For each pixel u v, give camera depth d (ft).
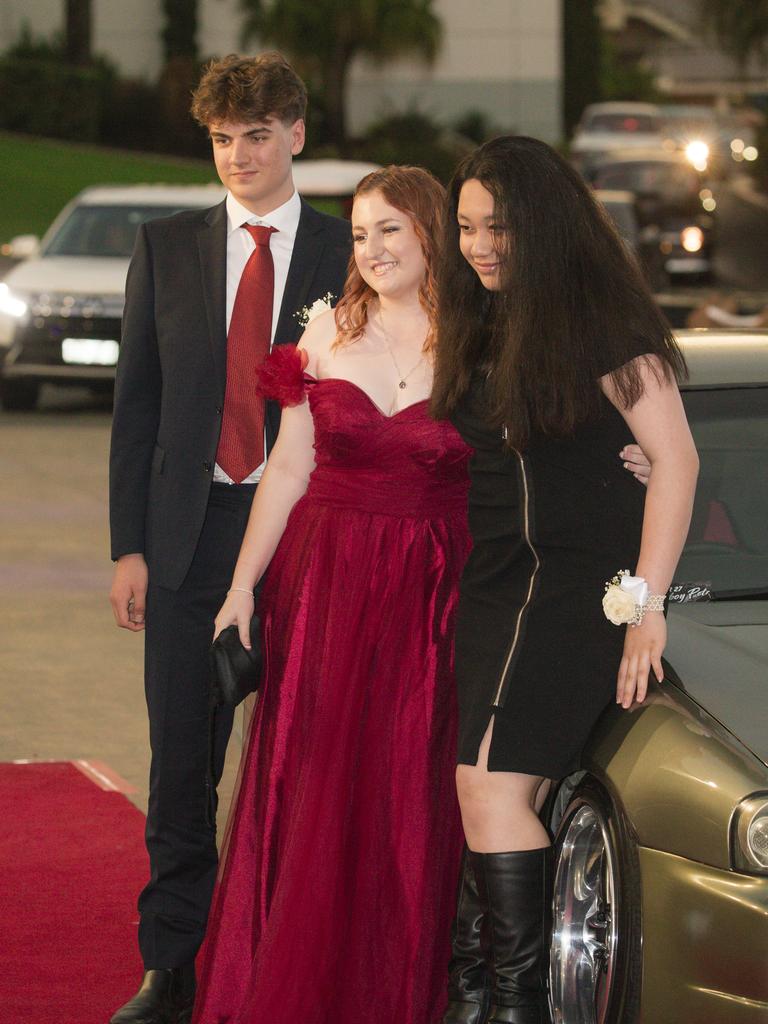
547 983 17.31
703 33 271.69
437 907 18.44
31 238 79.05
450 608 18.58
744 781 15.67
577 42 247.50
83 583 45.68
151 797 20.61
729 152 235.40
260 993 18.13
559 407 16.33
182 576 20.04
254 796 19.06
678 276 137.08
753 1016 15.24
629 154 147.33
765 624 18.49
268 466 19.36
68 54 211.00
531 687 16.75
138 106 204.74
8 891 24.36
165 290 20.43
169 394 20.24
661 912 15.89
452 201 17.24
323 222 20.66
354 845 18.44
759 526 20.48
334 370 18.75
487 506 17.33
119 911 23.59
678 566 20.13
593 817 17.21
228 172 20.17
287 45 210.18
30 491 58.90
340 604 18.61
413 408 18.44
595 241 16.51
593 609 16.79
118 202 78.48
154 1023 19.63
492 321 17.35
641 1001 16.05
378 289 18.69
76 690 35.63
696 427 21.12
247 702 20.31
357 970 18.33
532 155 16.53
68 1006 20.39
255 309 20.17
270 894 18.84
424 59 214.90
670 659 17.39
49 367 73.61
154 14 214.07
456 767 17.61
